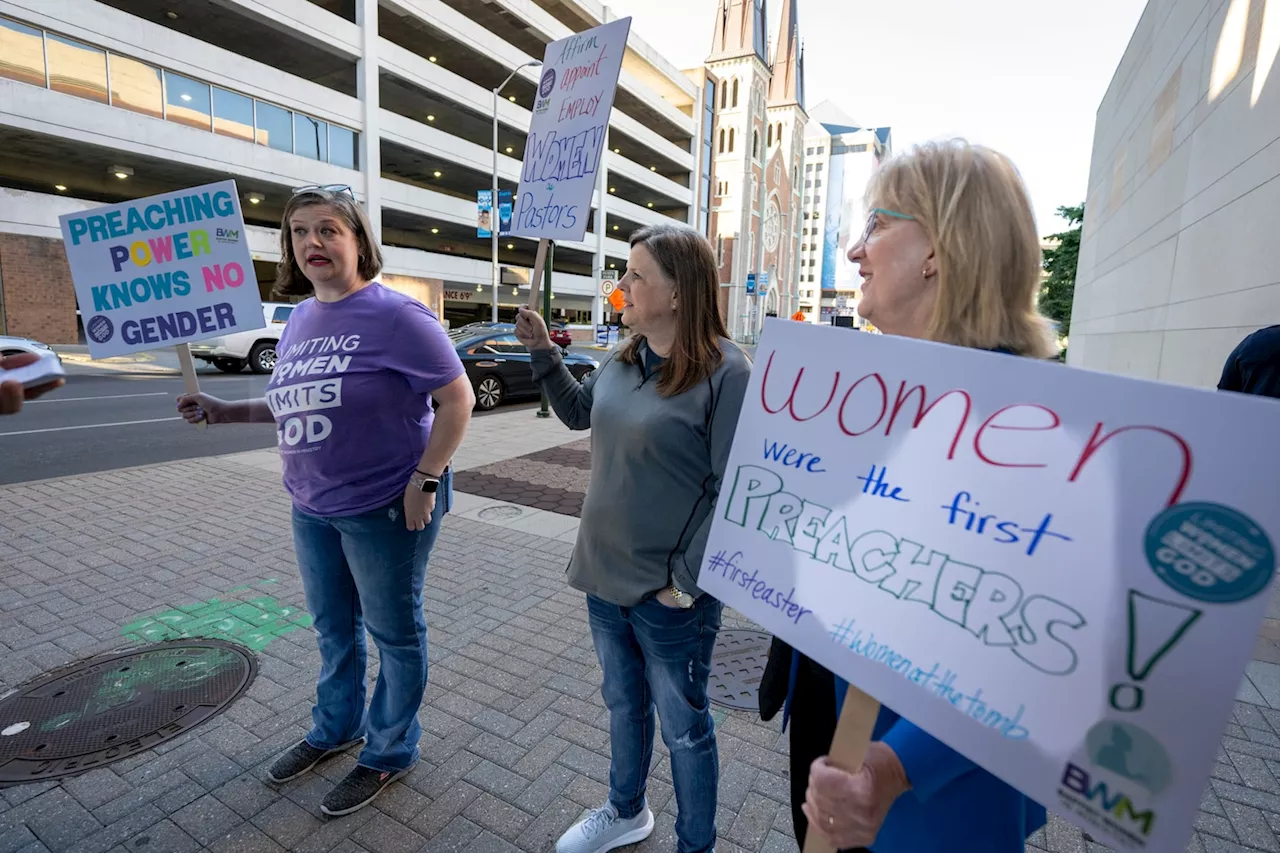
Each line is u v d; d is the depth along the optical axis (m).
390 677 2.13
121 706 2.60
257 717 2.55
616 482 1.67
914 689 0.89
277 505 5.21
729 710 2.71
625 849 1.97
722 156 58.62
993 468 0.87
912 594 0.92
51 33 17.41
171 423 8.87
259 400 2.35
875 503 0.98
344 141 25.25
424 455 1.98
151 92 19.58
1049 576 0.81
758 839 2.04
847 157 115.81
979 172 0.96
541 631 3.30
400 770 2.21
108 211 2.23
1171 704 0.72
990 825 0.98
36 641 3.08
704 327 1.59
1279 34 7.26
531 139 2.26
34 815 2.05
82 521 4.75
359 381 1.93
